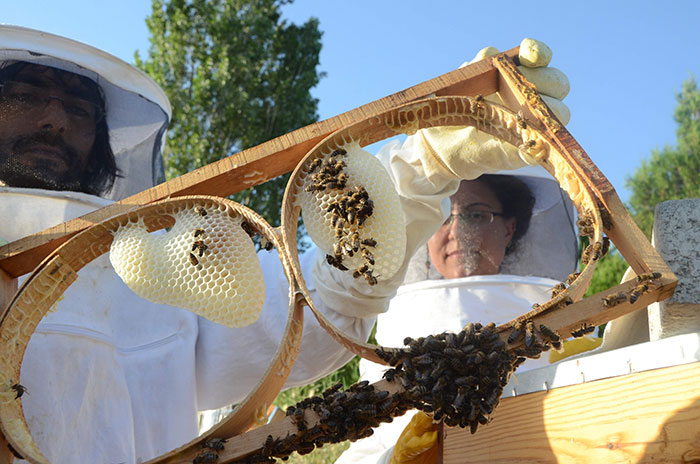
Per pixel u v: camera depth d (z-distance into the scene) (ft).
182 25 68.23
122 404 8.77
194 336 10.32
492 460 6.19
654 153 62.80
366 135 5.63
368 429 4.69
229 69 67.62
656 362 5.07
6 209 9.07
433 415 4.53
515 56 5.98
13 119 9.67
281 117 67.82
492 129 5.66
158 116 11.03
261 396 4.84
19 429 5.17
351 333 10.09
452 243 14.17
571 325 4.57
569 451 5.47
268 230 5.12
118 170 10.44
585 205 5.06
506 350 4.53
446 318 13.42
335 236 5.19
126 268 5.34
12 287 5.89
